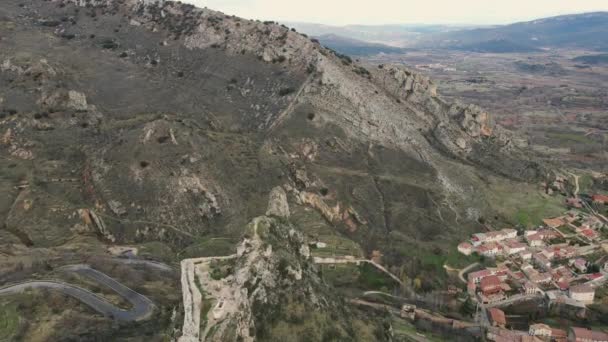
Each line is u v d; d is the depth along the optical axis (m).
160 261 142.25
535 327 132.12
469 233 181.00
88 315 106.12
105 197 167.12
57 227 155.12
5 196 162.88
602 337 127.94
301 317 86.69
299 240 104.44
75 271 127.69
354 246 164.50
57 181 173.88
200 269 96.75
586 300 149.50
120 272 129.00
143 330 99.31
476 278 156.00
